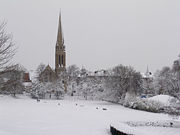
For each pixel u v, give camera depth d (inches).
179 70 2743.6
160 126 1565.0
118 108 2952.8
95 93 4704.7
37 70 5738.2
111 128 1181.7
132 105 3009.4
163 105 2667.3
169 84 3134.8
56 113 1952.5
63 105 2947.8
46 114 1840.6
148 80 5413.4
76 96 5137.8
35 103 3122.5
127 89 3688.5
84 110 2377.0
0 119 1438.2
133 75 3774.6
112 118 1776.6
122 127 1120.2
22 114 1764.3
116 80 3735.2
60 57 6378.0
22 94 4680.1
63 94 4859.7
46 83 4874.5
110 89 3769.7
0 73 776.3
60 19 6520.7
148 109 2760.8
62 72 5654.5
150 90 4660.4
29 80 5930.1
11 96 4072.3
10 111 1952.5
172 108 1956.2
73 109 2426.2
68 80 5526.6
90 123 1459.2
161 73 4549.7
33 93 4685.0
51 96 4884.4
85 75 6382.9
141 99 2977.4
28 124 1282.0
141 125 1550.2
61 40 6466.5
